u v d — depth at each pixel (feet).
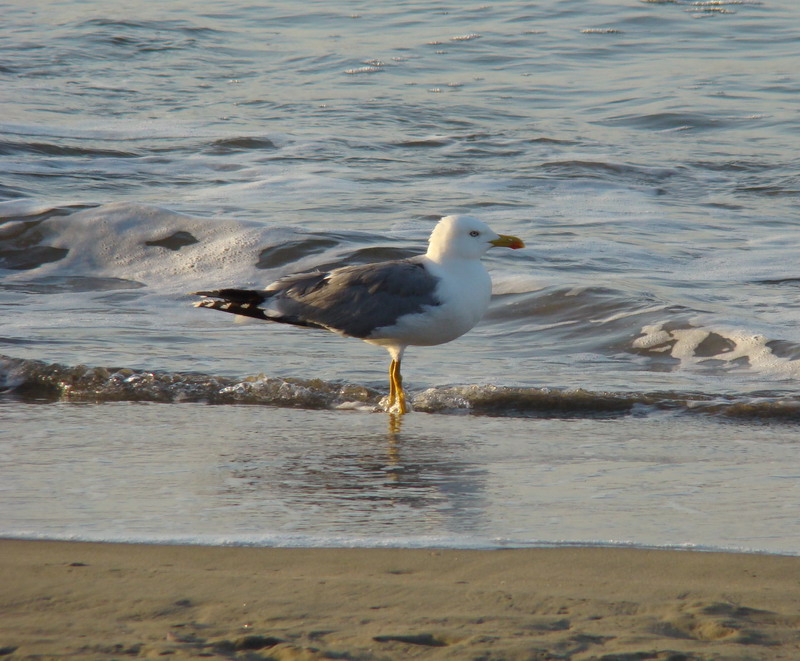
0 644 17.15
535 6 132.36
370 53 114.01
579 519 24.14
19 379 38.68
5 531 23.20
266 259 55.06
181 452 30.37
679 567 20.80
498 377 38.93
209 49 116.67
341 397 37.09
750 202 67.97
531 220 62.95
